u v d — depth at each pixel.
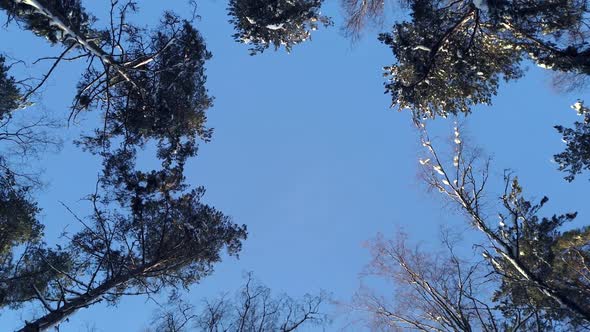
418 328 12.54
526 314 11.89
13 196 14.54
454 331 11.86
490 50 13.26
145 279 13.91
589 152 12.05
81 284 12.20
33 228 15.06
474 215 11.31
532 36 12.21
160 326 12.15
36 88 13.50
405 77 13.66
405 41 13.17
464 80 13.23
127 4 13.62
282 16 12.88
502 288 12.27
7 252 14.60
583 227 11.88
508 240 11.41
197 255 14.18
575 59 11.25
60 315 11.39
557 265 11.70
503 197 11.57
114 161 14.23
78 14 13.13
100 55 13.40
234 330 12.29
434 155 12.38
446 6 13.07
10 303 13.23
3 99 13.38
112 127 15.20
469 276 12.32
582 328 11.27
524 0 11.80
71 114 14.40
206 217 14.73
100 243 13.89
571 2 11.54
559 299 10.39
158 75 14.77
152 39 14.67
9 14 12.09
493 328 12.05
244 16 13.16
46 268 13.51
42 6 11.63
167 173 14.73
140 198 13.98
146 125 14.67
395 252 13.07
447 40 13.16
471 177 11.94
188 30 14.62
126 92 15.20
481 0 11.26
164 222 13.98
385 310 12.92
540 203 11.82
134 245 14.02
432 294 12.41
